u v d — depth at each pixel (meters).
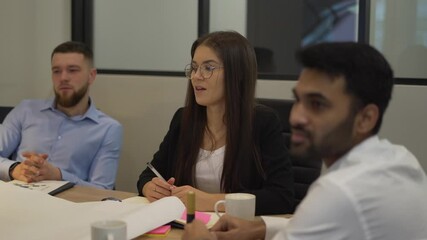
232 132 1.82
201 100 1.83
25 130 2.58
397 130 2.78
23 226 1.38
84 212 1.50
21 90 3.43
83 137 2.52
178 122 2.01
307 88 0.92
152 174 1.94
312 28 4.23
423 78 2.80
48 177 2.04
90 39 3.56
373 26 2.93
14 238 1.30
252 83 1.85
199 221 1.26
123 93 3.40
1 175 2.05
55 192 1.85
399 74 2.90
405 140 2.77
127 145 3.41
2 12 3.38
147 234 1.39
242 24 3.61
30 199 1.61
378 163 0.94
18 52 3.41
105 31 3.54
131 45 3.50
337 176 0.91
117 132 2.58
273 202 1.69
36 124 2.57
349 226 0.89
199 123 1.91
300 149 0.94
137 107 3.37
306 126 0.92
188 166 1.89
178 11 3.37
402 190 0.93
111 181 2.54
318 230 0.89
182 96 3.24
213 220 1.49
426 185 1.03
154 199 1.70
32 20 3.40
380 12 2.91
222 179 1.84
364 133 0.95
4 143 2.55
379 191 0.90
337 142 0.93
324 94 0.90
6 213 1.48
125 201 1.71
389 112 2.78
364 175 0.91
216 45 1.81
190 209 1.31
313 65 0.92
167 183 1.72
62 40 3.49
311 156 0.95
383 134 2.79
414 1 2.85
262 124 1.87
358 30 2.98
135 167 3.40
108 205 1.57
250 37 3.66
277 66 3.64
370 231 0.89
